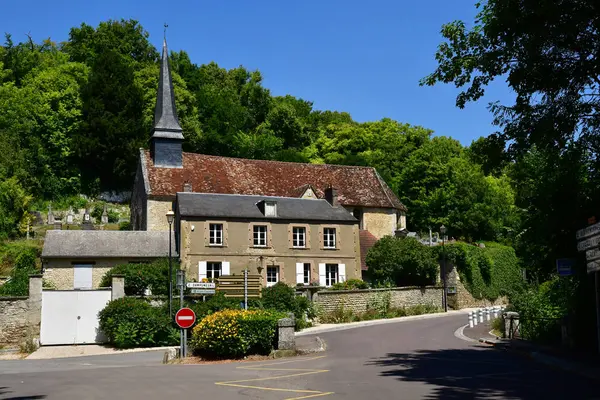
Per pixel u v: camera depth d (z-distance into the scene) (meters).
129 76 65.12
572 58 14.16
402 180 62.09
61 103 63.88
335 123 83.62
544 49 13.88
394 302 35.09
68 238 35.66
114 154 63.31
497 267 45.03
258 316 19.38
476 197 57.88
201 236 36.25
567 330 17.91
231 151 69.38
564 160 15.55
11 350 24.12
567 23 12.98
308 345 20.98
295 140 76.50
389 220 48.19
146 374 14.82
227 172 46.19
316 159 72.25
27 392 11.94
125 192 65.75
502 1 13.57
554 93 14.42
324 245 39.28
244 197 40.00
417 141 73.06
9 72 69.81
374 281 38.97
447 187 58.38
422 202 58.28
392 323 30.52
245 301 24.38
